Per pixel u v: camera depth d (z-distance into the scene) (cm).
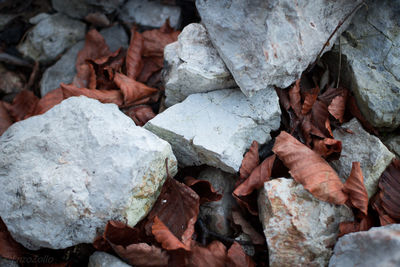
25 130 51
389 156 50
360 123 54
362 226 48
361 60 54
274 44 49
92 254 49
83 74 60
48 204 46
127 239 47
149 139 48
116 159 47
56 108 51
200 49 52
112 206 46
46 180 47
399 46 53
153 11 66
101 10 66
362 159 50
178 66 52
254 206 50
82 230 47
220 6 50
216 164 51
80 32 67
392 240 43
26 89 65
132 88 56
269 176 49
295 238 47
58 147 49
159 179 49
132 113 56
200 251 48
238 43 49
